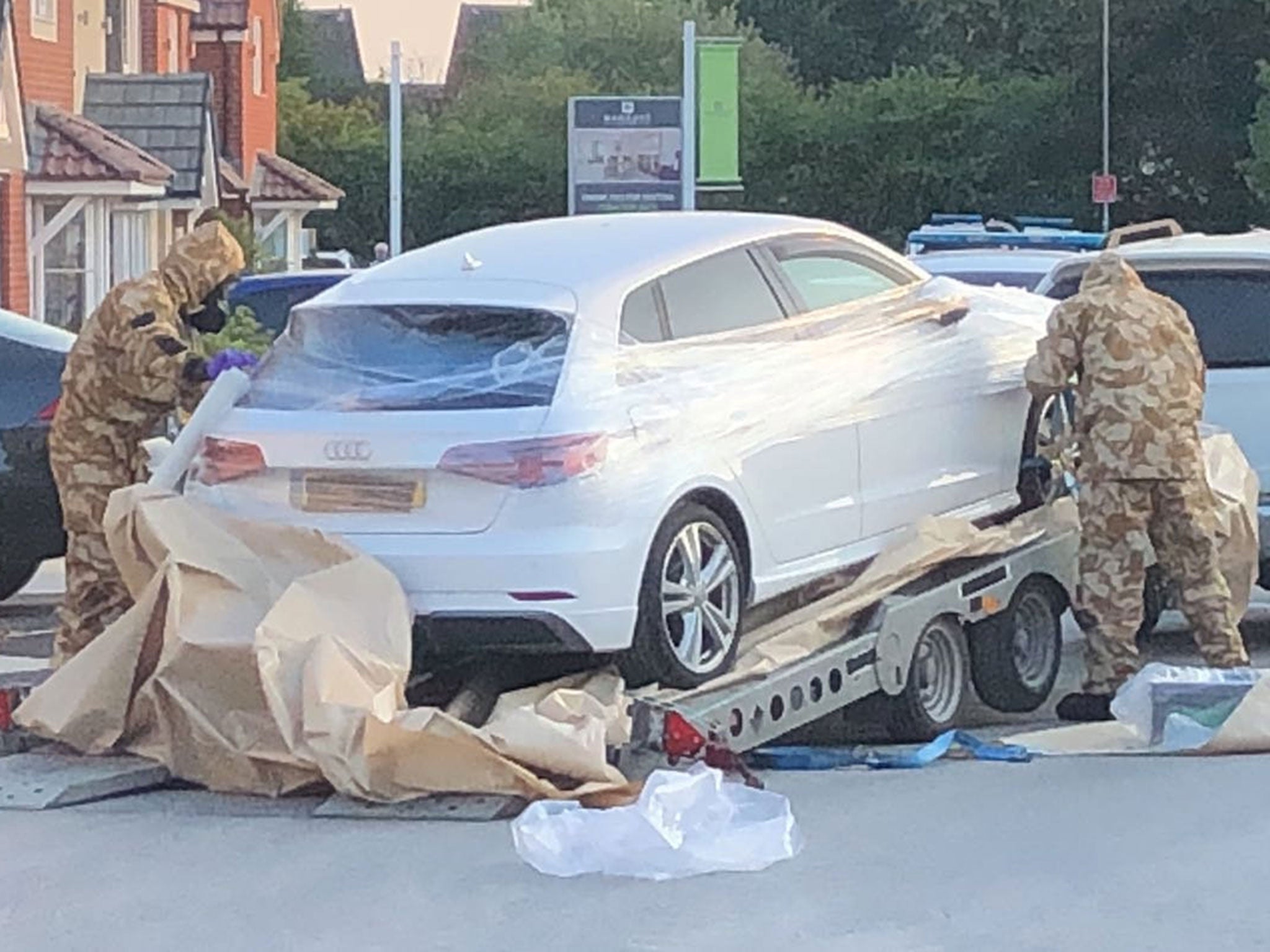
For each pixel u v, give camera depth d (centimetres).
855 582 929
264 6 4194
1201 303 1130
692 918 657
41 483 1187
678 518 829
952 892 682
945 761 881
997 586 961
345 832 768
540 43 6319
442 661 870
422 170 5319
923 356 971
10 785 822
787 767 874
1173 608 1111
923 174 5319
